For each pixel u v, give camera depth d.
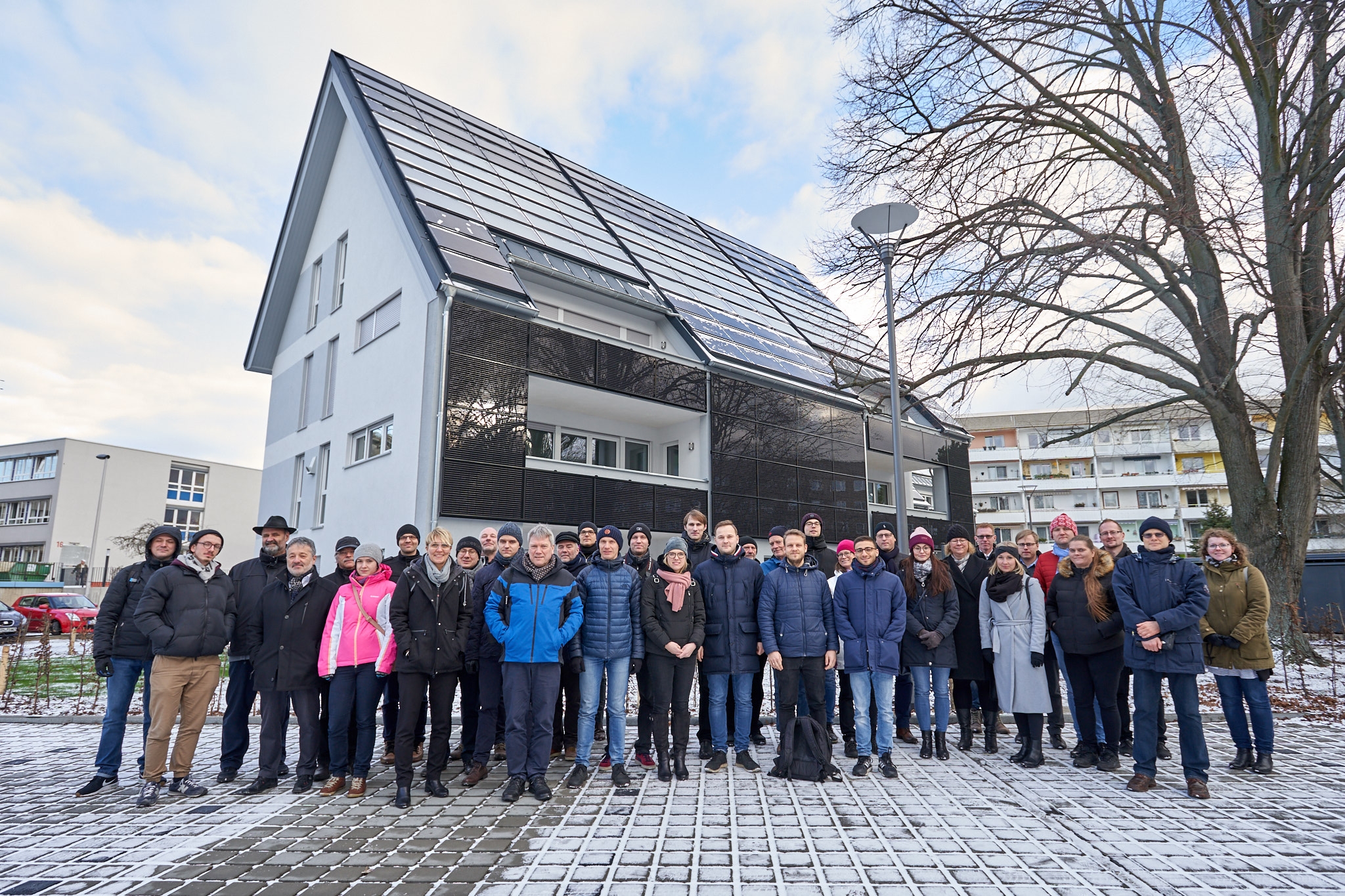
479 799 5.06
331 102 19.11
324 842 4.16
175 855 3.98
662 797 5.03
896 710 7.08
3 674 9.55
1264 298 10.68
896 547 6.58
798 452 19.67
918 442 24.06
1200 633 5.07
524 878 3.58
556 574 5.37
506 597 5.29
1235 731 5.74
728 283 25.48
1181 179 10.60
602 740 7.11
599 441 18.17
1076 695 5.91
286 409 20.06
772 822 4.41
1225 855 3.83
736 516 17.73
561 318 17.52
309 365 19.36
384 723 6.43
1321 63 10.25
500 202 18.59
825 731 5.56
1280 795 4.97
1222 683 5.79
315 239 19.95
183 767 5.31
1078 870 3.62
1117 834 4.17
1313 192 10.98
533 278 16.67
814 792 5.12
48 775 6.00
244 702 5.80
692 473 17.98
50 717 8.76
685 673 5.66
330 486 16.59
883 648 5.63
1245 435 11.80
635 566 5.98
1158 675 5.22
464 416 13.08
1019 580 6.12
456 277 13.68
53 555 46.06
